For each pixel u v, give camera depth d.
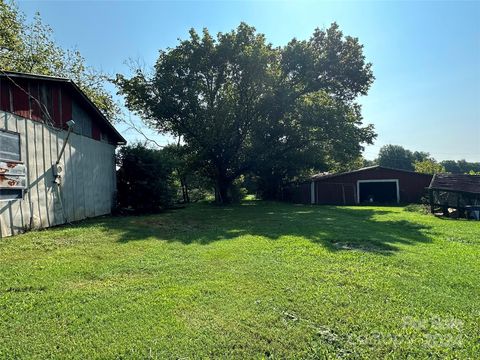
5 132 7.34
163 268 5.15
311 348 2.85
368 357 2.71
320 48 21.31
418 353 2.78
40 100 8.72
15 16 17.78
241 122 21.31
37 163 8.35
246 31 19.81
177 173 22.70
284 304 3.72
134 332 3.06
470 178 17.78
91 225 9.22
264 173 26.78
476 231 10.02
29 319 3.30
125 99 21.56
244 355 2.73
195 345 2.86
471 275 4.98
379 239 7.98
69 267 5.03
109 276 4.71
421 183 26.45
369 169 27.03
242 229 9.45
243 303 3.74
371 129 21.75
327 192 27.75
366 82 21.62
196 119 20.27
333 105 21.03
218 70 20.67
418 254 6.41
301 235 8.33
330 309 3.61
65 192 9.68
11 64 18.11
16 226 7.44
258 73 19.73
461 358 2.72
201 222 11.04
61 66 21.88
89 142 11.45
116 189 14.19
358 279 4.64
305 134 21.83
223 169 22.62
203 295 3.98
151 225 9.84
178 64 20.06
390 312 3.55
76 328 3.13
